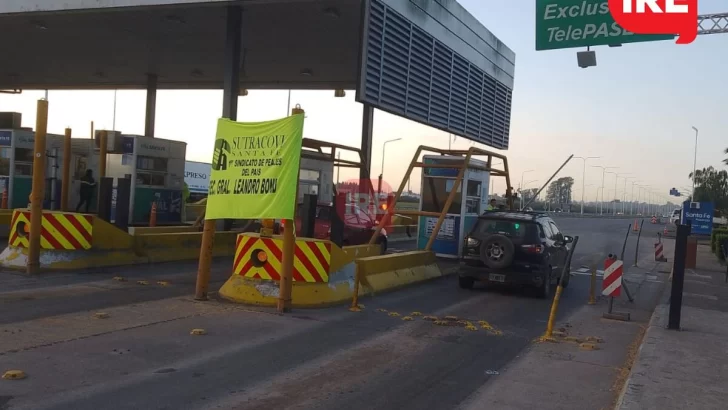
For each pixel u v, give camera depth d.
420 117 18.50
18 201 19.52
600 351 8.45
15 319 8.32
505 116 27.38
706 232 36.06
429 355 7.79
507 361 7.71
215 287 11.89
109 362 6.71
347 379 6.62
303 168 18.16
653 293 14.66
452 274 15.84
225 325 8.73
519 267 12.66
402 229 27.66
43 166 12.02
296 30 18.20
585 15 10.91
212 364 6.87
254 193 9.91
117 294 10.49
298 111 9.73
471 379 6.86
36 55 22.77
